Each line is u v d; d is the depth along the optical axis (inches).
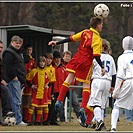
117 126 1213.7
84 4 3513.8
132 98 978.1
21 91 1263.5
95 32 1055.6
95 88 1069.1
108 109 1998.0
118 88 973.8
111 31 3693.4
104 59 1081.4
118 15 3649.1
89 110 1118.4
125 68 975.0
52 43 1109.1
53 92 1311.5
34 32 1391.5
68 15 3528.5
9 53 1201.4
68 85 1088.8
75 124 1343.5
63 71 1347.2
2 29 1301.7
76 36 1084.5
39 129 1066.1
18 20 3804.1
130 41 983.6
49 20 3533.5
